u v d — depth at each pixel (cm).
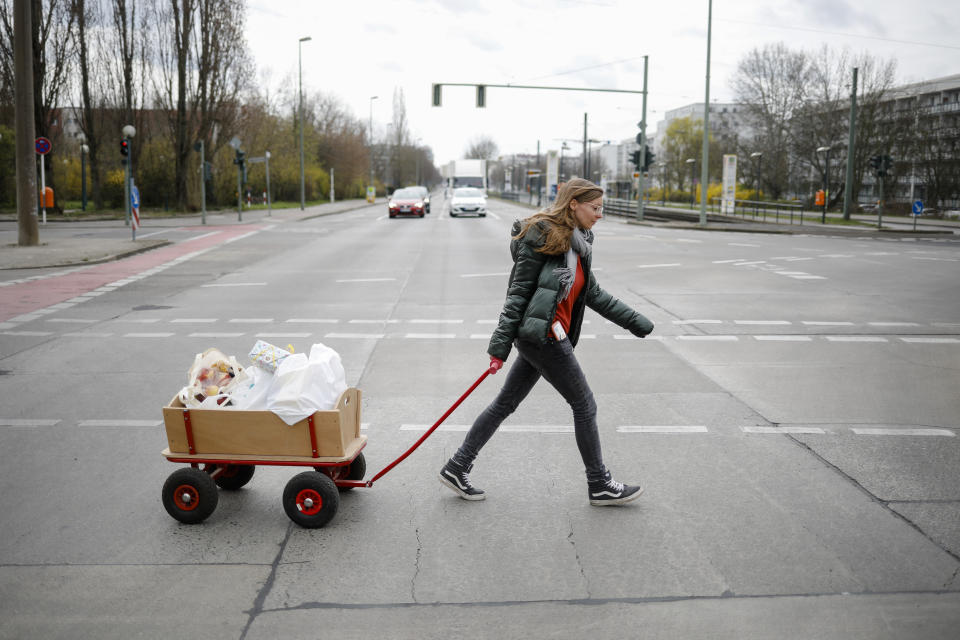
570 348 431
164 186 4838
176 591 350
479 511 440
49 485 484
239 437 426
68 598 344
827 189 6031
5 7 3900
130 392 709
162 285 1466
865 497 456
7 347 912
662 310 1173
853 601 338
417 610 333
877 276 1622
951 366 814
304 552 389
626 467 511
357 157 9469
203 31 4312
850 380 752
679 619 325
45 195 3341
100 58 4556
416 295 1333
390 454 538
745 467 509
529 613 330
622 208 6500
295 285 1462
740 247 2403
